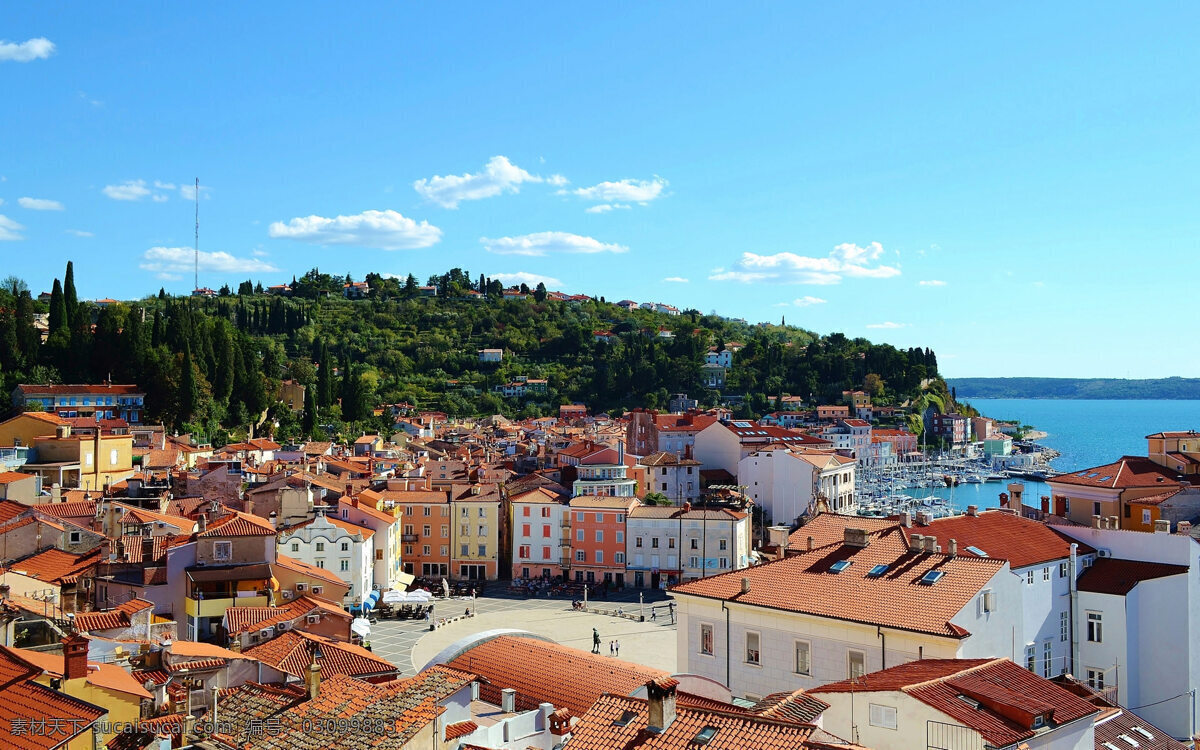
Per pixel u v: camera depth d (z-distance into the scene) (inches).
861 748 1357.0
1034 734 1473.9
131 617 2812.5
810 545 2925.7
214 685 2529.5
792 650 2442.2
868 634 2284.7
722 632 2598.4
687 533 7170.3
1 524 3855.8
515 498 7504.9
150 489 5866.1
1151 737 2055.9
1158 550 2997.0
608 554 7283.5
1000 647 2311.8
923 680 1617.9
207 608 3715.6
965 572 2354.8
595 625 5807.1
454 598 6688.0
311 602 3634.4
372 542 6117.1
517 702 2228.1
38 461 6353.3
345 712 1720.0
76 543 3954.2
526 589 7022.6
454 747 1688.0
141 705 1921.8
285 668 2669.8
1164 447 4291.3
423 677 1909.4
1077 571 3056.1
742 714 1472.7
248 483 6786.4
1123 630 2923.2
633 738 1477.6
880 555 2573.8
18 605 2394.2
